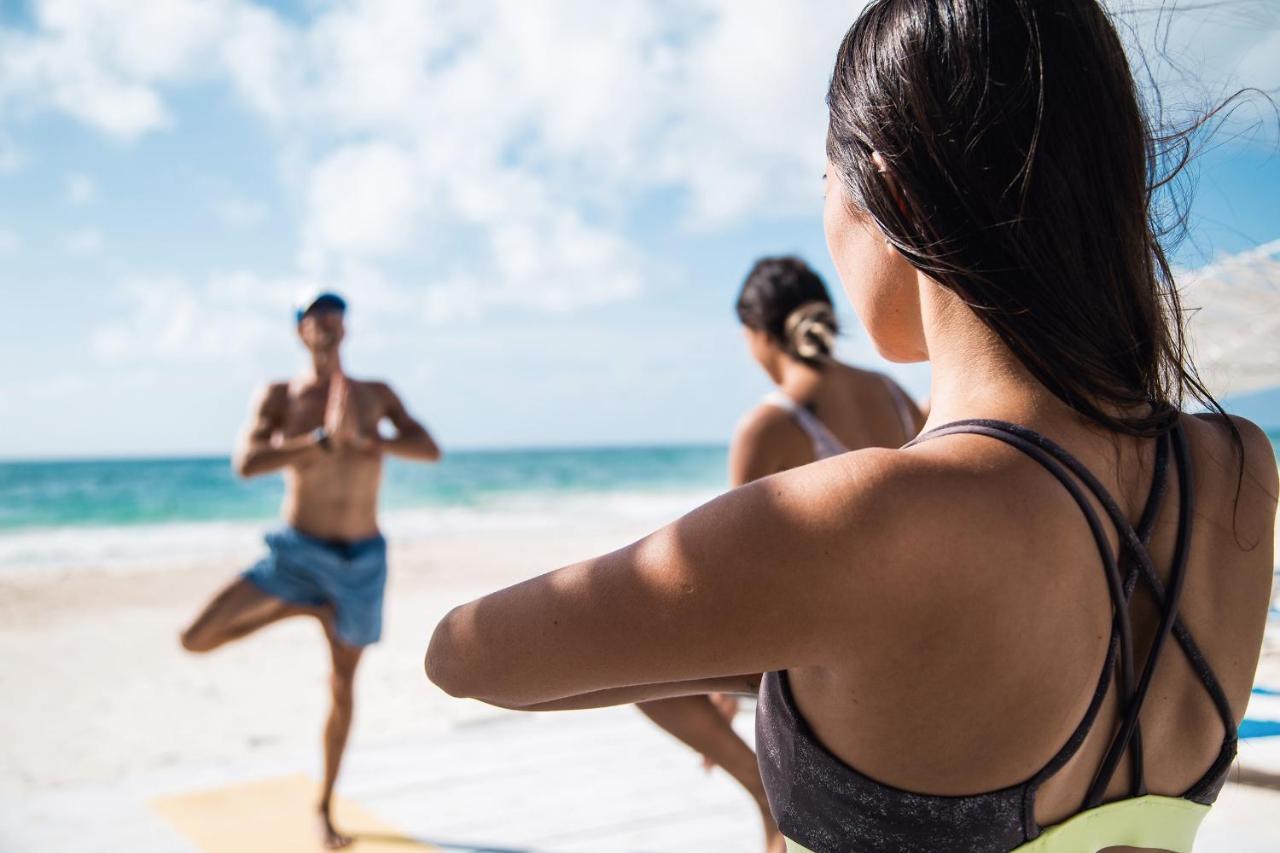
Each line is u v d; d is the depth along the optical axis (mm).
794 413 2678
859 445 2689
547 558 19500
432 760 4652
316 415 4730
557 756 4688
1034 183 661
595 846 3699
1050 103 667
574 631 665
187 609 13055
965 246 672
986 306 667
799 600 594
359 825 3918
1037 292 660
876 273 764
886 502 592
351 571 4270
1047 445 646
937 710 606
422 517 32875
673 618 624
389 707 7238
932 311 725
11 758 6395
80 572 17547
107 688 8359
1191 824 713
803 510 600
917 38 704
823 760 665
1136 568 663
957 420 684
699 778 4383
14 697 8055
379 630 4352
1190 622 696
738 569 603
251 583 4363
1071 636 619
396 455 4660
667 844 3695
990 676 595
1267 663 2363
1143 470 700
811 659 623
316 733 7020
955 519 593
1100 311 667
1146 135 742
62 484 42375
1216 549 719
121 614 12555
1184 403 774
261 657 9578
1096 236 671
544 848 3691
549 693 707
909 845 635
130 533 27328
